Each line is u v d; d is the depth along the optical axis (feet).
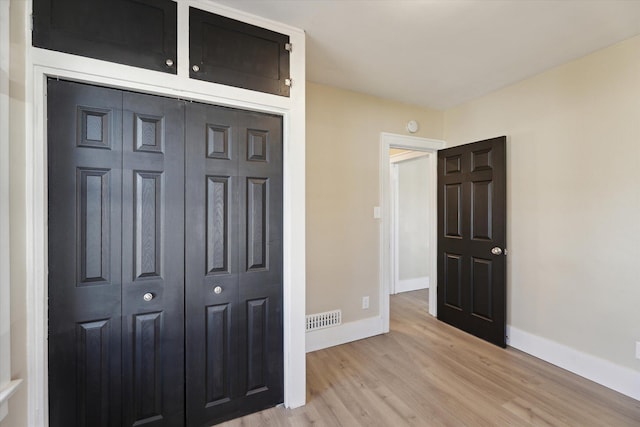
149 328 4.82
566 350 7.32
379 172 9.59
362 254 9.29
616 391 6.40
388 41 6.40
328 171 8.71
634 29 5.92
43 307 4.06
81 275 4.36
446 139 10.77
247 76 5.43
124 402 4.66
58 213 4.21
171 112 4.93
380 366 7.53
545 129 7.78
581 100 7.06
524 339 8.25
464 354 8.14
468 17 5.55
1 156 3.63
